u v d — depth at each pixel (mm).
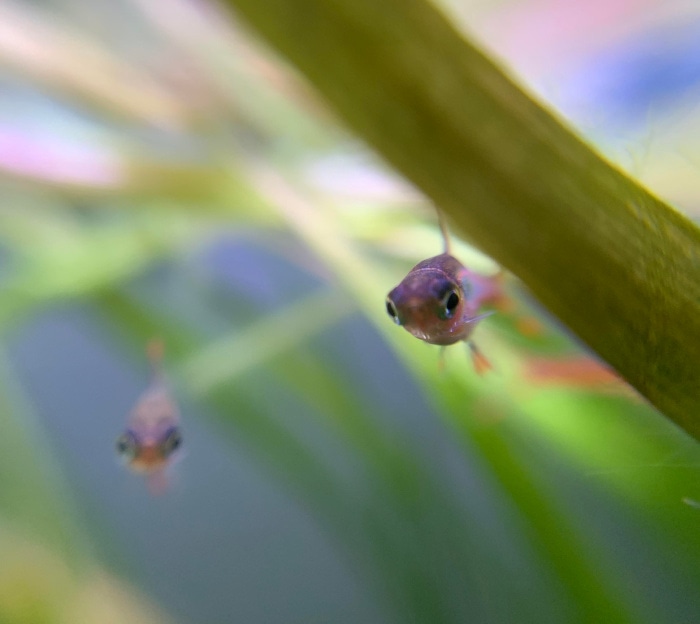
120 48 144
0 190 133
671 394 60
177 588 191
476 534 120
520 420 94
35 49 123
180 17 128
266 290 175
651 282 59
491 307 84
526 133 57
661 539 103
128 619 135
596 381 89
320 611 190
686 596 102
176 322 155
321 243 106
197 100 132
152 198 131
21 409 146
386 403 134
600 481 93
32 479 141
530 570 110
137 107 130
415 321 68
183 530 215
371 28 55
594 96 117
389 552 126
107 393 272
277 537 218
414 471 126
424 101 56
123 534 176
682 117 100
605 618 90
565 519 94
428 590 120
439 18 56
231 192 127
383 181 112
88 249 145
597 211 58
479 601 116
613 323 59
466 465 121
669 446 87
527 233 57
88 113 135
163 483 103
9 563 129
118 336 154
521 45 130
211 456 228
